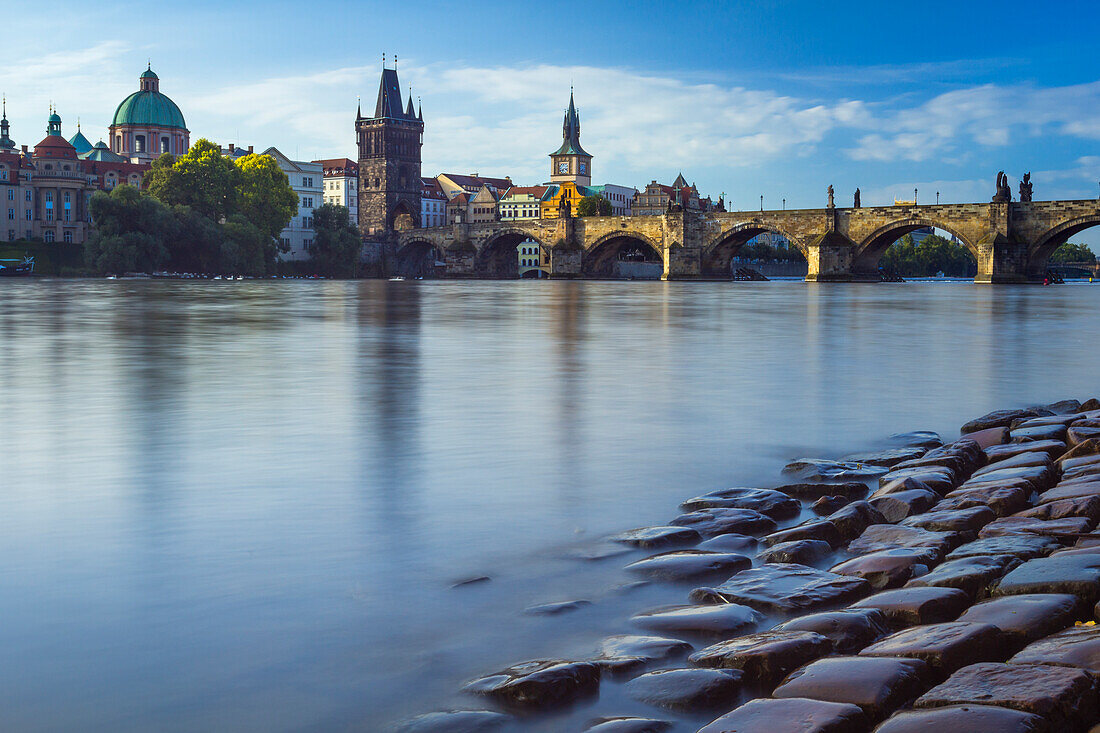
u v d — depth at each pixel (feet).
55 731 16.38
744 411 54.13
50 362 78.95
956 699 16.66
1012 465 37.68
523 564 25.96
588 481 35.96
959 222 472.44
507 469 37.76
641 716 17.71
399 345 98.84
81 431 45.34
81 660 19.02
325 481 34.99
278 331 119.65
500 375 71.26
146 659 19.15
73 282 418.51
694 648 20.86
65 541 26.73
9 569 24.25
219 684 18.26
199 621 21.12
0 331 116.57
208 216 572.51
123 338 106.01
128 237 499.51
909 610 21.71
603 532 29.25
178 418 49.70
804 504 34.14
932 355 91.97
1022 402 59.26
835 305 223.92
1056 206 447.42
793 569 25.27
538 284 489.67
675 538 28.35
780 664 19.04
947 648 18.80
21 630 20.36
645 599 23.84
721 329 131.75
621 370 75.66
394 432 45.93
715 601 23.45
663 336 116.16
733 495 33.58
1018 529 28.12
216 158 575.79
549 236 646.74
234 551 26.11
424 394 60.13
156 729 16.56
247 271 566.36
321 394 59.67
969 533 28.66
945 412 54.85
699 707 17.89
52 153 652.89
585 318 158.71
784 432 47.44
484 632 21.30
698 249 576.20
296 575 24.32
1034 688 16.61
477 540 27.94
